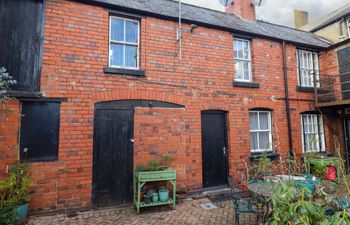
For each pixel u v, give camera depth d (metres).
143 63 6.14
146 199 5.32
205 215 5.02
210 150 6.89
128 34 6.23
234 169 6.96
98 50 5.66
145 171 5.46
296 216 2.45
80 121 5.31
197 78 6.75
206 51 6.98
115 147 5.64
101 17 5.77
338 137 9.12
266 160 6.72
